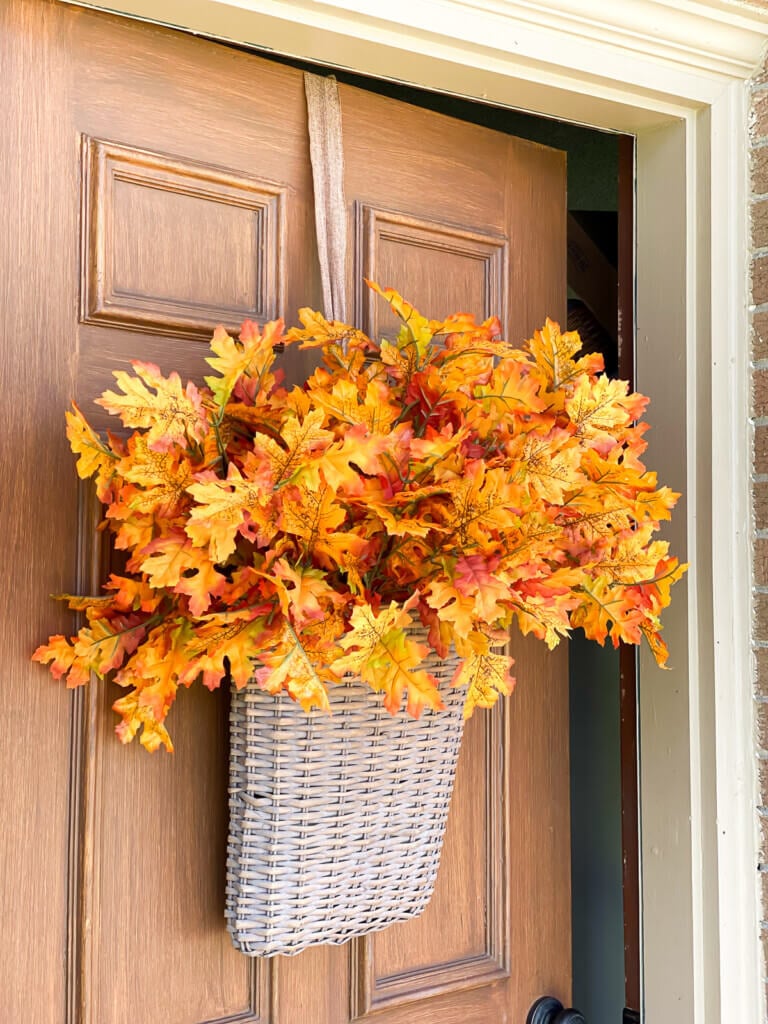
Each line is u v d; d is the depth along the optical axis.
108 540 0.94
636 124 1.24
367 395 0.80
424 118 1.17
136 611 0.87
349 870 0.87
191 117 1.00
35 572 0.90
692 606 1.18
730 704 1.17
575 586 0.92
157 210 0.98
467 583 0.75
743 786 1.17
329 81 1.08
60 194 0.92
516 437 0.84
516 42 1.06
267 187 1.04
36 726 0.90
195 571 0.85
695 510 1.19
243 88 1.03
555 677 1.29
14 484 0.89
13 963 0.88
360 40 1.00
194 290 1.00
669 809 1.20
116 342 0.95
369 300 1.10
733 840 1.16
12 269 0.90
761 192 1.18
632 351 1.27
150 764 0.96
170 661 0.81
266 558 0.77
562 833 1.29
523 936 1.23
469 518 0.78
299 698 0.76
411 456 0.79
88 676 0.85
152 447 0.75
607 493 0.88
